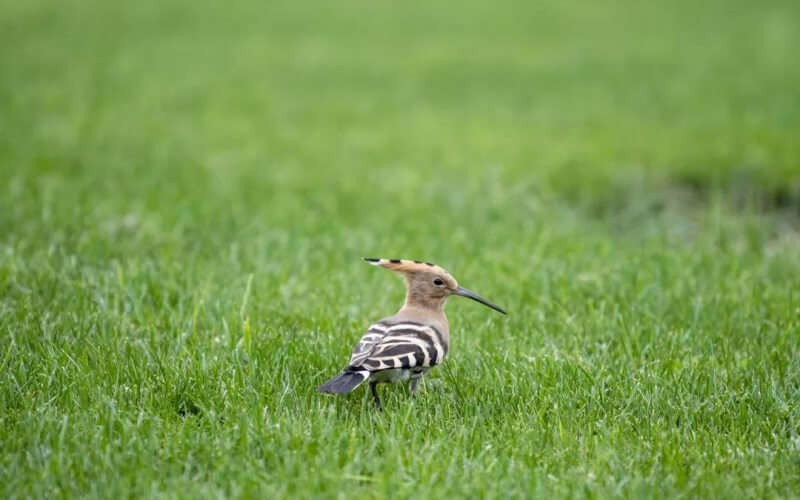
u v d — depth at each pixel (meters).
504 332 10.91
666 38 38.06
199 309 10.88
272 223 15.13
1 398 8.43
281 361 9.43
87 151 20.08
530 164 20.47
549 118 25.53
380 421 8.11
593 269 12.98
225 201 16.47
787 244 14.34
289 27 40.31
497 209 16.36
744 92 28.50
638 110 26.47
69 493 6.93
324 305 11.38
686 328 11.02
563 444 8.10
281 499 6.98
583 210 17.83
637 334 10.50
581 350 10.29
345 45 36.50
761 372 9.59
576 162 20.75
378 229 15.18
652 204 18.12
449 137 23.14
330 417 8.23
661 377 9.36
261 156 20.69
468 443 8.02
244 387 8.93
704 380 9.41
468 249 14.04
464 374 9.60
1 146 20.03
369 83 30.17
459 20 42.03
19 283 11.25
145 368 9.15
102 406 8.27
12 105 24.61
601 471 7.61
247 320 9.95
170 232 14.10
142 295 11.14
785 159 21.06
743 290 12.17
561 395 8.90
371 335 8.67
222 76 30.77
